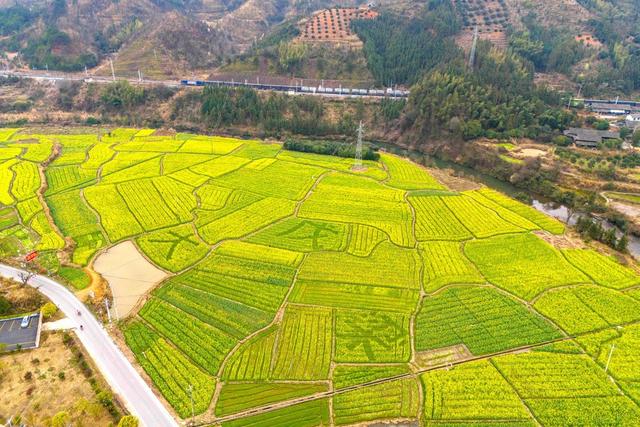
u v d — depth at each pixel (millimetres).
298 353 67750
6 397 57906
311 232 102750
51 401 57406
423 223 108250
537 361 66875
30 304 75188
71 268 86750
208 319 74375
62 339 68000
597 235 102188
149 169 138875
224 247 95625
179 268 87938
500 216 112875
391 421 57812
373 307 78000
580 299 80562
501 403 60000
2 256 89688
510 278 86375
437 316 76062
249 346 69000
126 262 90062
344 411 58812
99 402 56938
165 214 109812
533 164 138750
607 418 58062
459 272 88188
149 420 56000
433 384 62656
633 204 120062
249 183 130125
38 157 144125
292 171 140875
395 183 133500
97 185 125875
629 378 63875
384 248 96688
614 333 72188
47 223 103625
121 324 72250
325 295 80875
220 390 61500
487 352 68812
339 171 142500
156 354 66688
